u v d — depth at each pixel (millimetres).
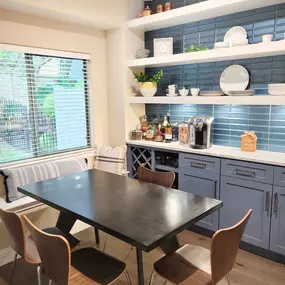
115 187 2145
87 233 3064
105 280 1562
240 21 2846
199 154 2842
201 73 3227
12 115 2781
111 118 3650
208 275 1591
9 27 2631
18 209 2494
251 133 2775
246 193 2568
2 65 2652
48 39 2939
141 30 3551
